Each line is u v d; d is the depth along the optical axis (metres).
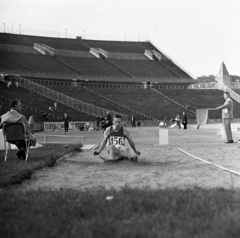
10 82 59.56
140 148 16.72
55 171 9.94
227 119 18.70
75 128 52.84
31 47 93.38
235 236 3.93
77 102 61.25
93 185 7.88
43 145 18.22
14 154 13.43
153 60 103.31
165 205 5.32
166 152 14.74
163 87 92.56
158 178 8.59
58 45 99.75
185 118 48.25
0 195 6.38
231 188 6.86
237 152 14.09
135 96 78.88
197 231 4.15
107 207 5.34
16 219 4.90
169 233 4.12
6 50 88.06
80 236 4.18
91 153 14.92
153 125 66.19
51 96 62.47
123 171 9.71
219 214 4.75
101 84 86.81
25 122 11.64
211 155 13.38
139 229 4.27
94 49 99.44
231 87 95.62
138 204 5.40
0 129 16.20
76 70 87.62
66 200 5.77
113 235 4.17
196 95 84.69
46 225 4.60
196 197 5.72
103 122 45.84
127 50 106.75
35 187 7.69
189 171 9.57
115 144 11.59
